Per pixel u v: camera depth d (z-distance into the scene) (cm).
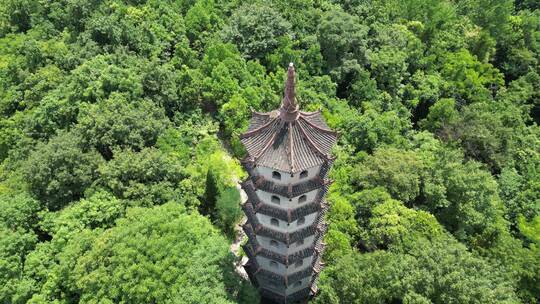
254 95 8975
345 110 9450
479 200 7919
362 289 6091
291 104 4647
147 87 8756
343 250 6756
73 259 6150
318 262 6662
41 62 9369
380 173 7888
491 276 6094
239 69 9350
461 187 7831
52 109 8269
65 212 6731
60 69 9200
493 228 7644
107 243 6147
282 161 4716
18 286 6066
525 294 6994
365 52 10456
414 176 7862
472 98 10862
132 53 9475
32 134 8238
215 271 5962
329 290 6122
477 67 11469
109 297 5853
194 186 7581
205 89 9181
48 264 6372
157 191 7162
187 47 9812
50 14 10219
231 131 8769
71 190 7206
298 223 5503
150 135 8012
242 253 7325
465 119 9638
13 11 10406
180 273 5969
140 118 8012
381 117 9156
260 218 5575
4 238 6322
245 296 6012
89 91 8300
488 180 8050
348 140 8856
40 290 6206
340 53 10444
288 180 4928
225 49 9494
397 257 6462
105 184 7188
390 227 7012
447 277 5862
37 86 8712
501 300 5800
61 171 7106
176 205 6744
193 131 8688
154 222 6306
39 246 6519
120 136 7706
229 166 8256
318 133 4972
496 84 11756
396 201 7388
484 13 12631
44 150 7288
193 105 9294
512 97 10894
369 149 8925
